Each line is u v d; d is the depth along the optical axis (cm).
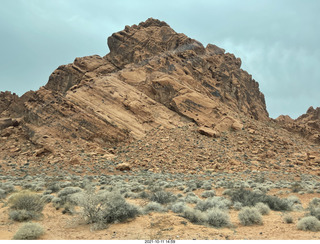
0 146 5222
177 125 5656
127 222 1086
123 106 5931
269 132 5894
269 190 2373
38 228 907
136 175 3644
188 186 2569
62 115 5503
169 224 1041
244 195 1648
